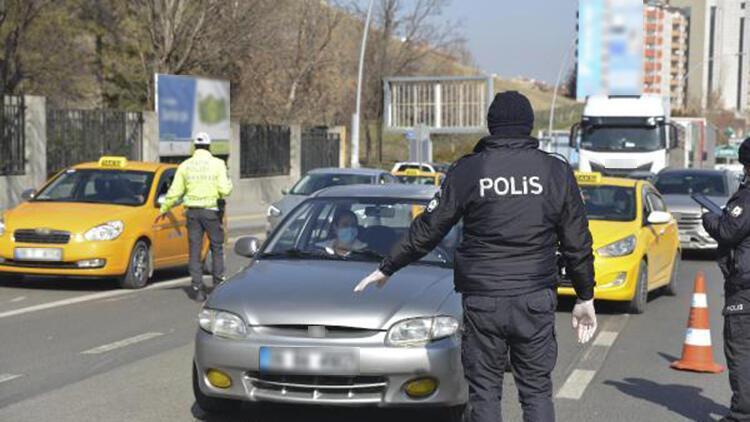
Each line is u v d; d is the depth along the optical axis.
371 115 56.25
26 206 13.00
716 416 6.99
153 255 13.25
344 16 53.28
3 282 13.35
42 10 31.59
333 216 7.57
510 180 4.72
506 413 6.99
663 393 7.69
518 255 4.71
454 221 4.88
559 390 7.74
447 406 6.05
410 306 6.02
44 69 32.50
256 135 35.62
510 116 4.84
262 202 35.19
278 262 6.98
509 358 5.06
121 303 11.68
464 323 4.91
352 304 6.02
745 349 6.09
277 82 44.94
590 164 27.59
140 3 34.59
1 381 7.61
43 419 6.53
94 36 35.50
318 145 40.78
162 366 8.25
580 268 4.85
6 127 21.89
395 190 7.97
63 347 8.99
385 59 55.44
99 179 13.65
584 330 4.99
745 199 5.93
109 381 7.67
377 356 5.82
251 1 36.50
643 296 12.12
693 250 20.97
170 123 28.86
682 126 34.50
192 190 11.81
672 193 21.14
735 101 89.88
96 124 25.70
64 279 13.80
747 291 6.03
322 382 5.89
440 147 69.44
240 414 6.74
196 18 34.88
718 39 87.56
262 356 5.88
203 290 12.06
